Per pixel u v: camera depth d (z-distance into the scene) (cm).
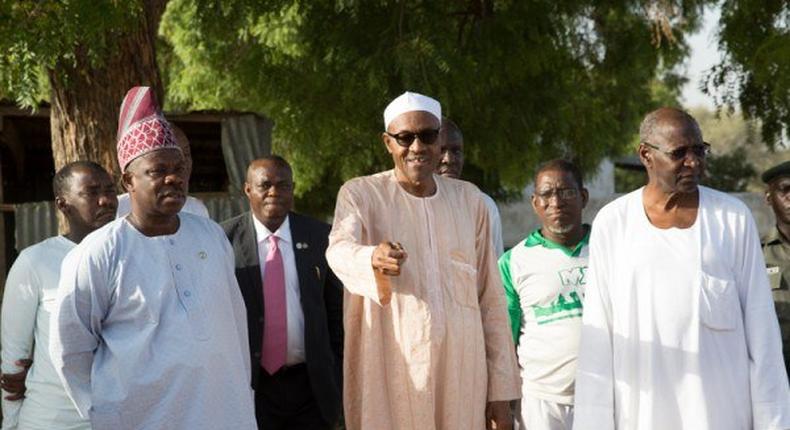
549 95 1407
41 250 470
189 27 1351
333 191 1622
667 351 412
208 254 401
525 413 540
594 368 425
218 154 1304
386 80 1145
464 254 422
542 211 541
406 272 410
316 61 1236
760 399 406
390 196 420
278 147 1433
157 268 387
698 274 409
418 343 405
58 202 483
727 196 424
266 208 552
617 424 423
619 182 3064
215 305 394
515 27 1243
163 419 376
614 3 1262
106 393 379
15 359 461
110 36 816
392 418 409
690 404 407
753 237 416
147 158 387
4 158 1327
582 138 1520
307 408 544
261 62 1359
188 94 1458
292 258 553
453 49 1152
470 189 441
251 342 534
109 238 387
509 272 550
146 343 379
